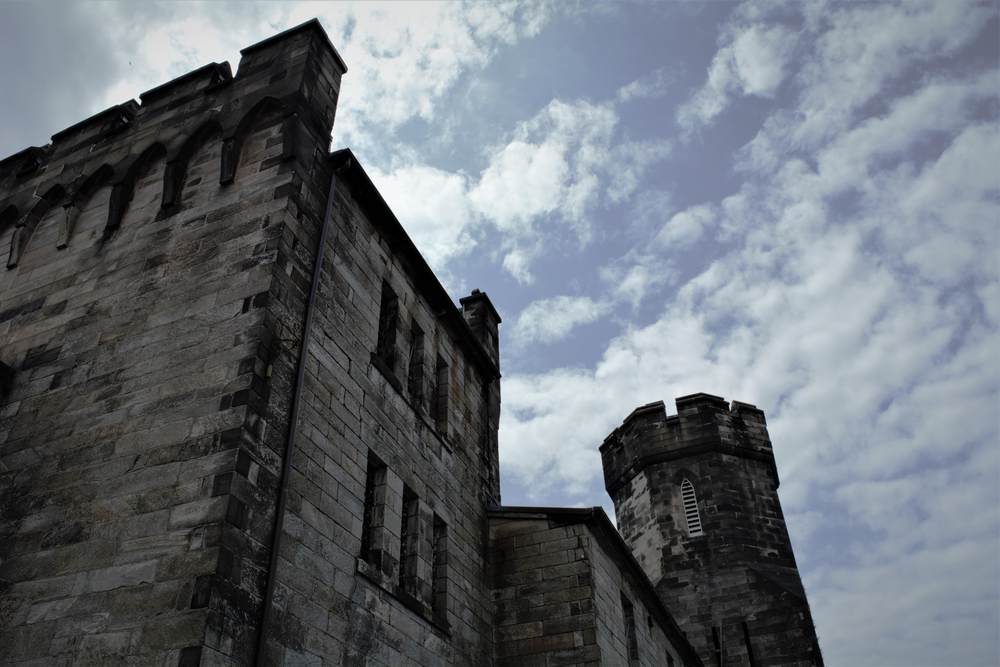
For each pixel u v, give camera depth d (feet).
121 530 32.24
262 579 31.53
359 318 46.29
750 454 114.01
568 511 54.19
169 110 51.88
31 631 31.12
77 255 46.96
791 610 95.04
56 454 36.68
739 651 94.43
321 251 43.32
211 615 28.43
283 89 48.29
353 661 36.22
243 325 37.24
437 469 51.70
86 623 30.19
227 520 30.60
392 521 44.01
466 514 53.98
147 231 45.42
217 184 45.34
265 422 34.68
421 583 45.52
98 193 50.52
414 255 54.80
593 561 53.21
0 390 40.88
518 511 56.18
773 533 106.52
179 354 37.65
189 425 34.40
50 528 33.99
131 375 38.11
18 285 47.47
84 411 37.86
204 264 41.34
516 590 53.01
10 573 33.35
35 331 43.83
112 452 35.24
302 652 32.81
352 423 42.14
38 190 52.75
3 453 38.22
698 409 116.47
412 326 54.75
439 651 44.47
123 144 51.83
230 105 49.24
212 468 32.40
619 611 56.08
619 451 123.13
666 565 105.50
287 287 39.63
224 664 28.32
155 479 33.19
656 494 112.06
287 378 37.24
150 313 40.57
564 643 49.67
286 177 43.42
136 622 29.22
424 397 53.21
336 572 36.88
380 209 50.93
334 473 39.01
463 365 62.03
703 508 108.17
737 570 100.99
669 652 69.36
